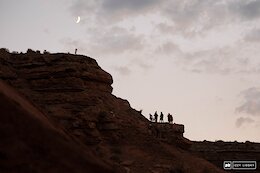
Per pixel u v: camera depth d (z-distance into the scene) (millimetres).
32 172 15969
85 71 65625
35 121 19375
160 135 73312
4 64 64625
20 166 15875
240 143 97750
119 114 67375
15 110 18828
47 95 61469
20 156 16344
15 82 62656
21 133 17656
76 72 63812
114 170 21531
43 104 59719
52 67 64438
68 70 63625
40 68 64750
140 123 70875
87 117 57750
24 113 19234
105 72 70250
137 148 61938
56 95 61188
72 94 61594
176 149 72188
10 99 19578
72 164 18250
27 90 62125
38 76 63969
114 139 61062
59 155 18172
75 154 19250
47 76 63781
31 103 26812
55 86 62656
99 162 20438
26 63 65875
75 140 25312
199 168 63875
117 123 64188
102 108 62875
